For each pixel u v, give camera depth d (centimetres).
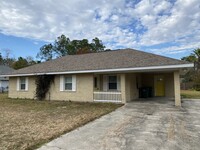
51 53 4662
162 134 561
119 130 611
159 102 1326
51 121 751
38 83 1661
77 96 1489
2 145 478
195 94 2130
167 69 1185
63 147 464
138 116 843
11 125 690
